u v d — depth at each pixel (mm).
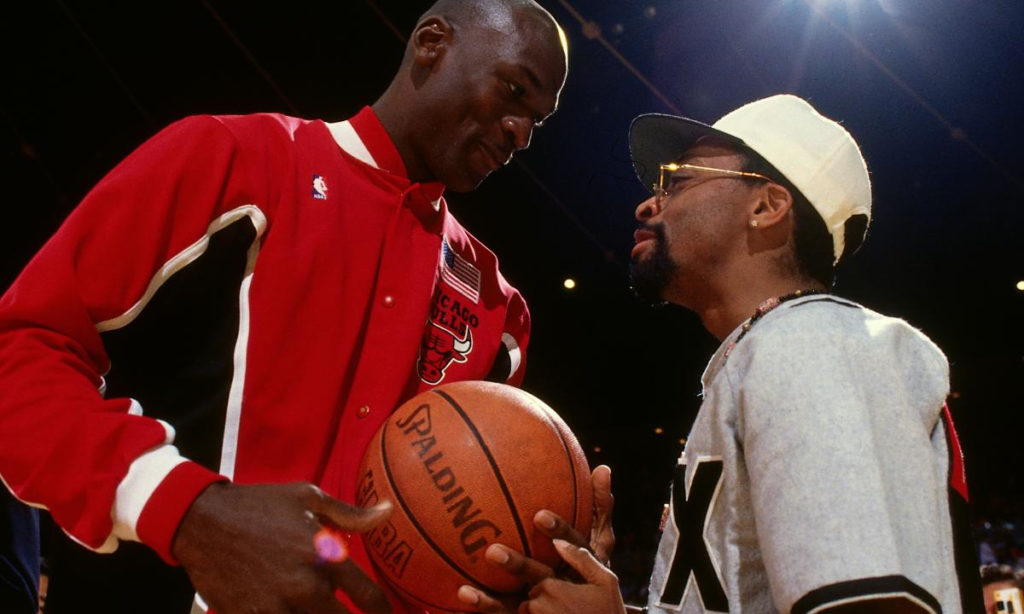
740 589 1271
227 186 1513
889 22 6293
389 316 1636
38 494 1148
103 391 1355
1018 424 11258
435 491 1279
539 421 1368
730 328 1622
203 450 1443
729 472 1303
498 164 1836
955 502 1289
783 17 6270
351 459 1505
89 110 6344
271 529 1040
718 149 1684
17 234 6910
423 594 1311
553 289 10617
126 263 1374
